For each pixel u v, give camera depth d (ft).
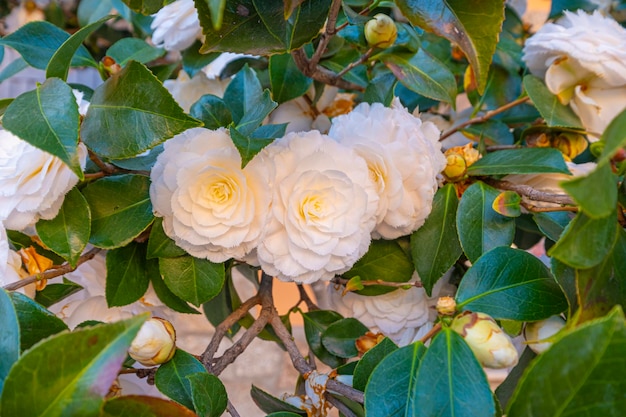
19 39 2.37
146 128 1.98
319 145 2.11
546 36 2.43
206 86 2.74
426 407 1.80
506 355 1.90
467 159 2.34
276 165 2.09
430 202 2.22
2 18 3.99
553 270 1.87
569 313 1.85
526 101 2.64
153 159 2.24
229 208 2.05
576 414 1.66
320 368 2.97
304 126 2.72
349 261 2.11
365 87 2.69
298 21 2.10
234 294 2.66
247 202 2.06
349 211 2.09
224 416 3.23
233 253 2.11
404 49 2.51
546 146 2.55
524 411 1.68
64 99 1.90
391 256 2.36
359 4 2.63
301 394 2.40
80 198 2.09
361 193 2.08
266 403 2.30
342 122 2.28
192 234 2.08
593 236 1.69
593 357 1.63
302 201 2.08
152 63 2.99
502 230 2.24
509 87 2.78
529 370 1.67
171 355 2.07
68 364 1.59
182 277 2.17
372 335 2.33
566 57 2.42
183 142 2.09
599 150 2.02
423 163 2.18
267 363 3.68
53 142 1.86
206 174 2.05
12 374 1.59
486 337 1.91
